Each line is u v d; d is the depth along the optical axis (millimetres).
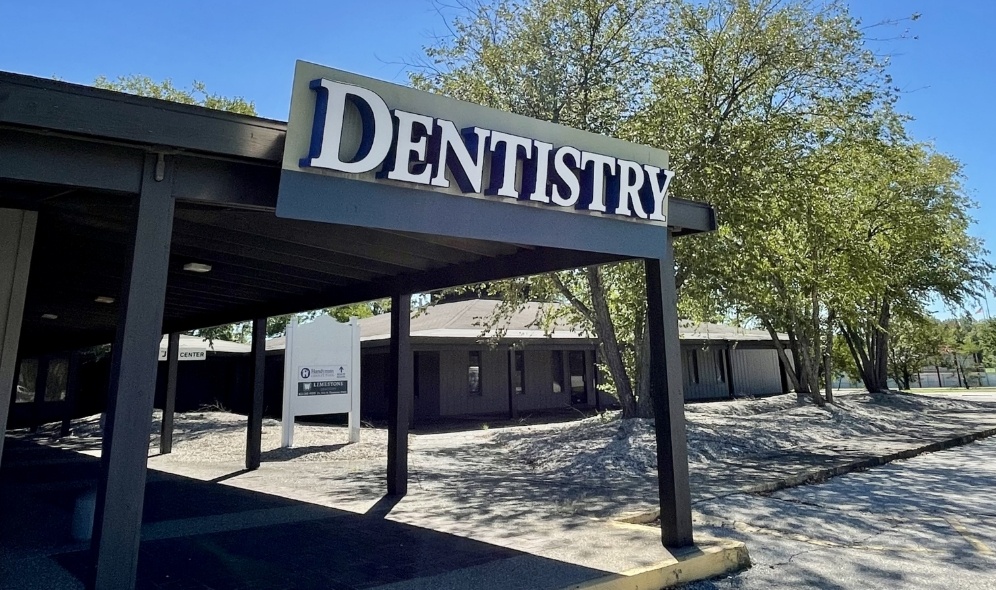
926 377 50875
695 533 6156
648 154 5398
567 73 12234
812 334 22188
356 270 7316
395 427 7918
